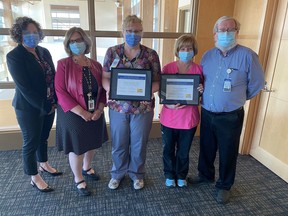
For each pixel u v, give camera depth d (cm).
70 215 179
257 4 235
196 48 181
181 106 185
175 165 212
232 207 190
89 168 224
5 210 183
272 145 240
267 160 246
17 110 177
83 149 184
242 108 181
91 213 181
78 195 201
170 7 285
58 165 247
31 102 171
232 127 178
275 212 186
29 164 193
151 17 284
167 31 291
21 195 200
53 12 256
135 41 169
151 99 179
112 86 176
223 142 184
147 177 228
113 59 177
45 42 253
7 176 226
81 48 171
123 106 180
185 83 182
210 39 284
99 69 187
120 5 266
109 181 220
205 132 198
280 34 219
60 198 197
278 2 219
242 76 169
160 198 199
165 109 195
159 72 185
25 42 168
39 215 178
